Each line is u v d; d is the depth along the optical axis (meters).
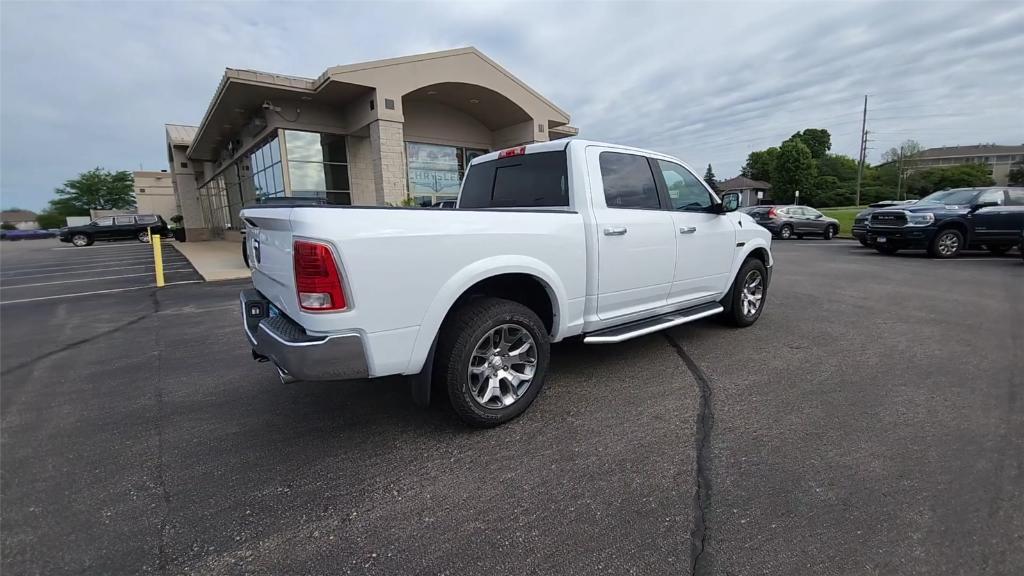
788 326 5.32
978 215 11.62
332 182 15.00
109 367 4.45
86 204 68.56
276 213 2.56
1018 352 4.33
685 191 4.41
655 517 2.14
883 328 5.20
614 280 3.61
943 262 11.02
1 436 3.08
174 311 7.00
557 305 3.27
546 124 16.62
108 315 6.85
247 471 2.60
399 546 2.01
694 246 4.28
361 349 2.45
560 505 2.24
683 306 4.41
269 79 12.42
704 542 1.98
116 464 2.71
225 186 24.25
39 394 3.80
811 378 3.76
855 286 7.85
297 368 2.38
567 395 3.50
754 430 2.92
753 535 2.02
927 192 63.94
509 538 2.03
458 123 17.06
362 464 2.64
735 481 2.40
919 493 2.28
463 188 4.56
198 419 3.26
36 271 13.74
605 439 2.85
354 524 2.15
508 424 3.06
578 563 1.89
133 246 24.47
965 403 3.26
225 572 1.89
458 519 2.16
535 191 3.79
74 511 2.29
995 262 10.91
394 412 3.28
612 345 4.69
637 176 3.93
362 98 13.54
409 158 16.14
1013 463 2.52
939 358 4.19
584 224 3.38
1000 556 1.88
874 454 2.63
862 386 3.58
